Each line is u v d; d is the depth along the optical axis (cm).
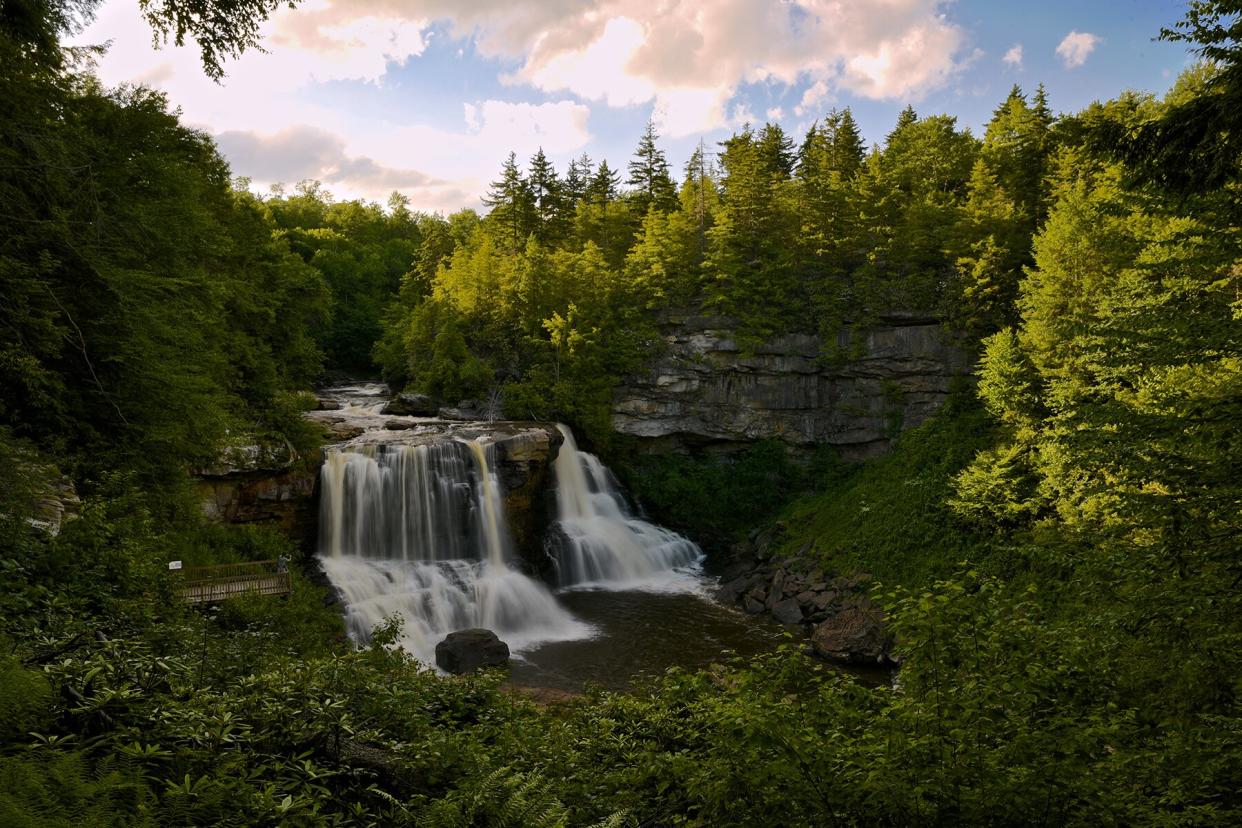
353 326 8088
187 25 953
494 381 5291
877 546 3534
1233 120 952
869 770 621
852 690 807
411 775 756
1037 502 2927
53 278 1773
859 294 4991
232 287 3203
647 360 5200
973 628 764
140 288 1967
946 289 4744
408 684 1046
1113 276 2911
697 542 4659
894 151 7175
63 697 630
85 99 2172
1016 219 4722
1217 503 935
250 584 2422
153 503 2212
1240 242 1030
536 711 1259
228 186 3588
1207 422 983
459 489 3634
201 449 2400
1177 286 1323
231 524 3036
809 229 5534
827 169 6800
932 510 3503
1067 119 4978
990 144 6050
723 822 654
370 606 2912
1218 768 698
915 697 734
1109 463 1066
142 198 2159
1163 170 1046
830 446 5031
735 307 5116
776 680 845
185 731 637
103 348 1922
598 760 953
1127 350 1119
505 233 6875
